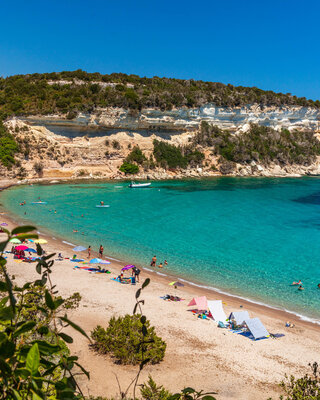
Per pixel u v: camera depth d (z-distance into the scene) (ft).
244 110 476.54
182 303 85.76
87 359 55.77
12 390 8.95
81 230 165.78
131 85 453.58
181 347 62.64
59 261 116.57
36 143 351.05
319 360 60.95
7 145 327.88
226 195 286.25
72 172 365.40
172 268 115.75
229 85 520.83
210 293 94.73
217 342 65.57
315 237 156.97
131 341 56.59
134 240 150.51
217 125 466.70
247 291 96.73
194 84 511.81
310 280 105.40
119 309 78.02
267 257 127.95
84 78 438.81
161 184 348.38
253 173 437.58
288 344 66.54
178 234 161.17
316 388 33.53
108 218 193.98
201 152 440.45
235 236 158.51
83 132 387.55
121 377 51.37
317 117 529.04
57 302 11.37
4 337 9.09
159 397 37.04
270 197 278.67
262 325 70.03
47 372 10.93
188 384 51.08
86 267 111.75
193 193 294.25
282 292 96.22
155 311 78.84
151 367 55.06
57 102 363.15
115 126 395.14
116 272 109.40
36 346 9.11
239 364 57.82
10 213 198.70
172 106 418.31
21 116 352.08
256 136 480.23
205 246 142.20
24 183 320.09
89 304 79.82
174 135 443.32
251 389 50.70
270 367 57.41
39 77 424.46
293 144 493.36
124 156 401.29
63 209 216.13
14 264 107.34
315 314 82.84
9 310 8.89
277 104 499.92
